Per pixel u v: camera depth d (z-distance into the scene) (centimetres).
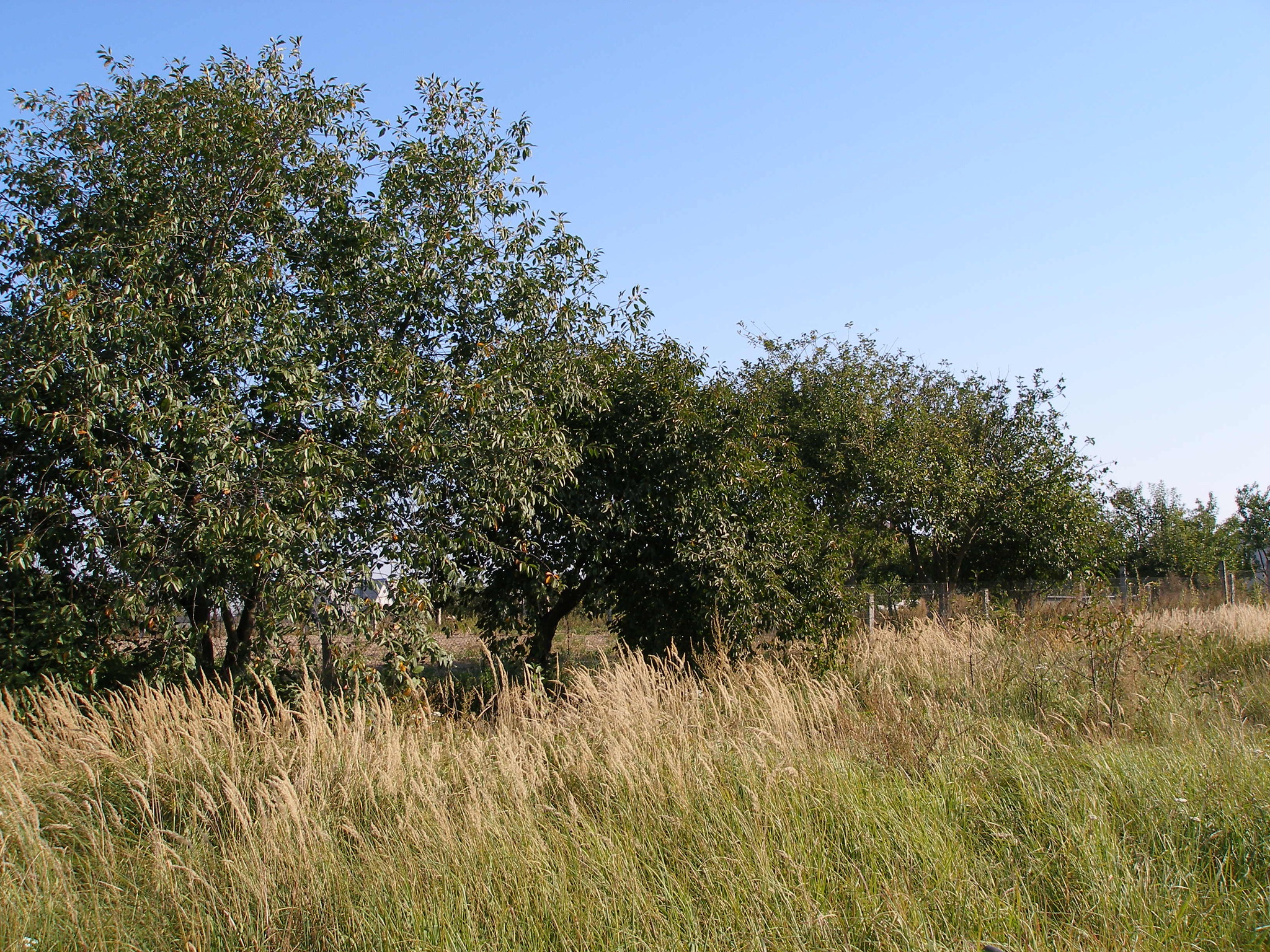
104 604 755
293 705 755
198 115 809
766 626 1040
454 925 403
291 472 759
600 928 393
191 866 462
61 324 684
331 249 883
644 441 1048
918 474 1664
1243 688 855
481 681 985
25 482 798
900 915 385
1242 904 411
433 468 858
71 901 432
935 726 659
